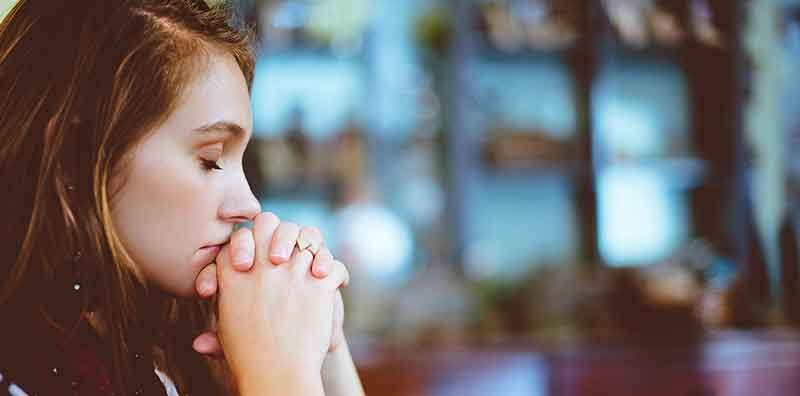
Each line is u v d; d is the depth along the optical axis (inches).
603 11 148.6
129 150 28.4
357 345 113.2
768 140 153.3
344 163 143.6
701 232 157.4
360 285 132.4
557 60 154.3
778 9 154.0
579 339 119.7
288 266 31.5
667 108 157.5
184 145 29.0
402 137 149.6
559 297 134.3
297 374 30.2
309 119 146.3
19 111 29.2
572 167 151.1
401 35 149.8
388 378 112.0
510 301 138.4
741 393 118.2
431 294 129.5
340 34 144.0
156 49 28.5
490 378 113.4
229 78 29.6
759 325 132.6
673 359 117.0
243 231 31.4
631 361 116.3
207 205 29.5
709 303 131.1
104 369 29.3
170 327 36.5
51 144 28.6
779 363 119.3
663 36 150.1
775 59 153.9
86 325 29.5
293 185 142.3
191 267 30.0
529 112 153.7
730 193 151.3
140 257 29.3
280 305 31.0
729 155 152.1
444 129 149.9
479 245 153.4
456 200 146.6
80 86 28.7
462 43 146.6
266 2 139.6
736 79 151.2
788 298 146.8
